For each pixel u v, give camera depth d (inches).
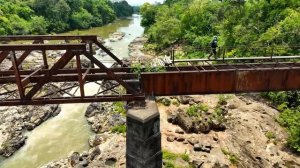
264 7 1958.7
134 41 3009.4
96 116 1346.0
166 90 702.5
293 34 1510.8
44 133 1234.6
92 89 1600.6
